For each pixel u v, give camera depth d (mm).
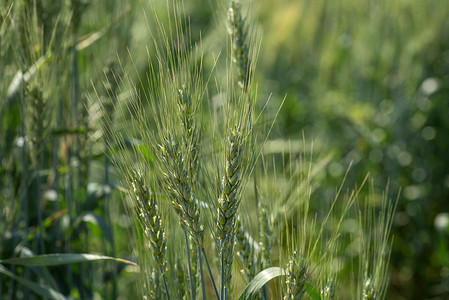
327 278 2494
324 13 8219
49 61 3219
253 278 2332
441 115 7160
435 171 7012
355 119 6758
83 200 3980
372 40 7438
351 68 7711
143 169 2178
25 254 3285
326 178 6375
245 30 2676
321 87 7664
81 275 3777
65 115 3891
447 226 5605
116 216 4625
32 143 3203
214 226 2168
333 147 6840
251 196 3096
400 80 7336
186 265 2574
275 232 2740
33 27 3180
